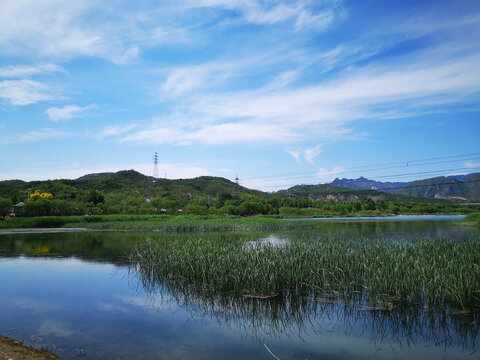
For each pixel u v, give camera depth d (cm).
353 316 927
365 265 1184
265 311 971
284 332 820
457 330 823
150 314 948
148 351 698
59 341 745
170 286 1244
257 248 1488
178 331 820
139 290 1201
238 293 1117
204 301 1060
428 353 704
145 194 10244
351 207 10088
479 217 4912
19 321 879
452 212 10144
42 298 1100
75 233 3659
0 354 630
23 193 8844
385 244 1702
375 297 1019
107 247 2378
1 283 1306
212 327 851
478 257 1199
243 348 721
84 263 1734
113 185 10975
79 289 1215
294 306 1008
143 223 4459
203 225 4041
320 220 6725
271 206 8606
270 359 667
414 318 904
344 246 1614
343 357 679
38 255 2006
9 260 1836
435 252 1375
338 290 1133
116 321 887
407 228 4009
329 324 873
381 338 783
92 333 798
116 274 1466
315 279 1176
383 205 10300
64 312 959
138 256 1812
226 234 3294
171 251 1586
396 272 1063
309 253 1372
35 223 4797
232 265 1221
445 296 992
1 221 4688
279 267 1161
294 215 8688
